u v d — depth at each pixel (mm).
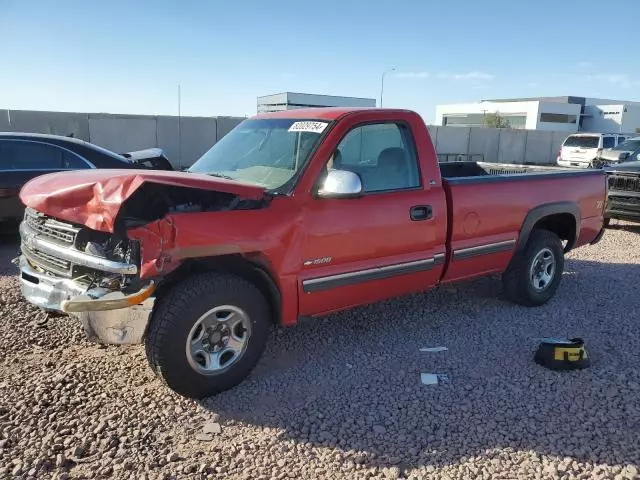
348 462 3182
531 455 3244
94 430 3414
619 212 10234
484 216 5168
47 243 3832
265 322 4012
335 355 4605
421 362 4488
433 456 3238
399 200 4547
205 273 3773
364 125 4434
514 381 4152
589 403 3812
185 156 25359
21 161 8227
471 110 86312
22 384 3943
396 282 4688
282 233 3920
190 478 3021
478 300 6105
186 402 3787
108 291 3438
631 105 72188
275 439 3393
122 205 3375
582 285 6766
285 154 4371
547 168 6871
